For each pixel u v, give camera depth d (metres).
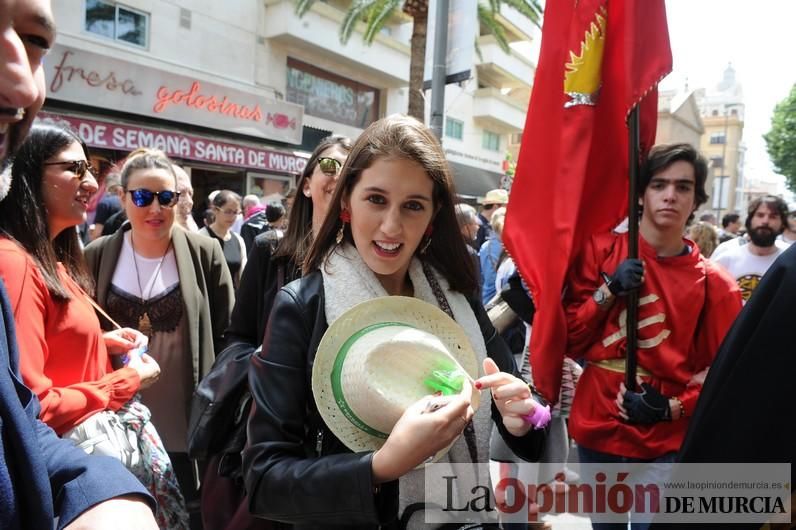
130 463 1.68
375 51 15.70
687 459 1.25
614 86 2.12
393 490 1.08
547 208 2.20
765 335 1.11
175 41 11.28
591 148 2.15
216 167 11.03
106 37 10.21
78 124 8.68
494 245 4.66
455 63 3.86
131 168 2.43
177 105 10.38
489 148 22.95
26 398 0.89
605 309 2.04
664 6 2.08
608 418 2.07
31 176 1.66
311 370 1.18
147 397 2.40
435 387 1.11
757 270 3.79
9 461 0.77
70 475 0.83
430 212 1.27
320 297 1.25
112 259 2.48
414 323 1.25
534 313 2.31
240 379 1.73
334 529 1.14
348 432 1.13
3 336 0.87
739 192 66.88
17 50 0.72
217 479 1.73
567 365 2.76
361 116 16.64
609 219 2.24
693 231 4.92
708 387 1.24
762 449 1.12
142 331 2.42
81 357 1.66
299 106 12.97
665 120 25.84
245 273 2.02
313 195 1.95
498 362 1.46
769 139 33.72
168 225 2.48
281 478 1.05
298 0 12.74
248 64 12.84
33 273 1.54
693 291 2.01
